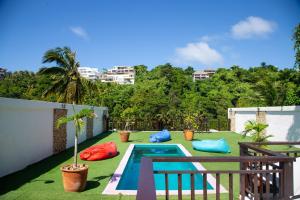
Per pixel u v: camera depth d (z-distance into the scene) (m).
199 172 3.67
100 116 19.66
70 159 9.82
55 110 10.84
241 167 4.82
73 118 6.23
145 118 21.97
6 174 7.32
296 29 11.41
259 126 9.90
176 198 5.57
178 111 22.86
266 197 4.12
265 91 26.38
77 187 5.92
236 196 5.54
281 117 14.59
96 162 9.40
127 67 116.69
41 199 5.39
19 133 8.02
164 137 15.29
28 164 8.60
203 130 21.17
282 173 3.78
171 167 9.86
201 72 84.12
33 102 8.79
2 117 7.10
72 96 21.39
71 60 21.72
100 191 6.02
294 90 23.61
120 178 7.28
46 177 7.17
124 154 11.04
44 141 9.84
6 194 5.69
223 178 7.21
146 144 14.05
